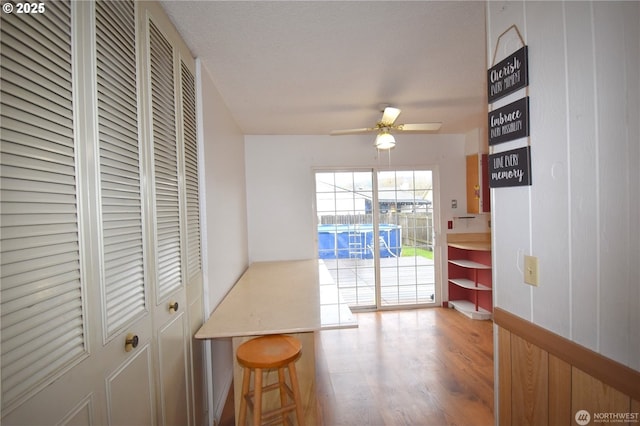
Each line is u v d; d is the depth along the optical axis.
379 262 4.14
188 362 1.60
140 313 1.11
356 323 1.70
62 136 0.76
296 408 1.50
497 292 1.22
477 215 4.20
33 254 0.66
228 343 2.44
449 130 3.98
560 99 0.91
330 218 4.10
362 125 3.52
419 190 4.19
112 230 0.96
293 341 1.62
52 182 0.72
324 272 3.17
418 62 2.00
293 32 1.62
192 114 1.81
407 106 2.89
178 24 1.51
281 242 3.93
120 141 1.02
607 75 0.78
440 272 4.16
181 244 1.54
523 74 1.02
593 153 0.82
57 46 0.74
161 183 1.33
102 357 0.88
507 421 1.17
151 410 1.17
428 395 2.20
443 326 3.48
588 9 0.82
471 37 1.71
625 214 0.75
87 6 0.85
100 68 0.91
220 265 2.30
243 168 3.70
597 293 0.82
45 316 0.69
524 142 1.05
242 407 1.52
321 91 2.45
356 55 1.88
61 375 0.72
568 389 0.92
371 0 1.38
